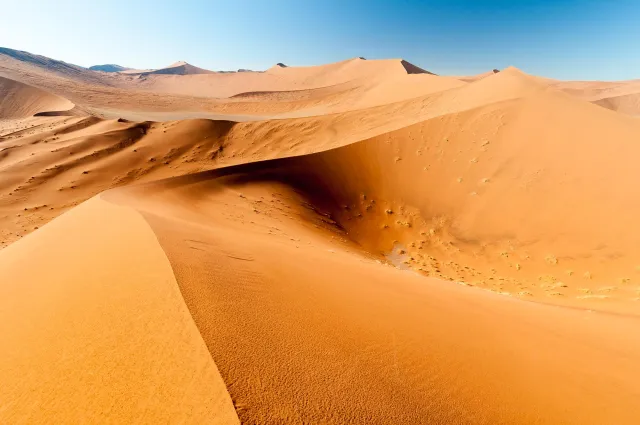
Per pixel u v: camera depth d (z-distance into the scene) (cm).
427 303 696
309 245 1196
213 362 329
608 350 598
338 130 4103
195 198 1608
